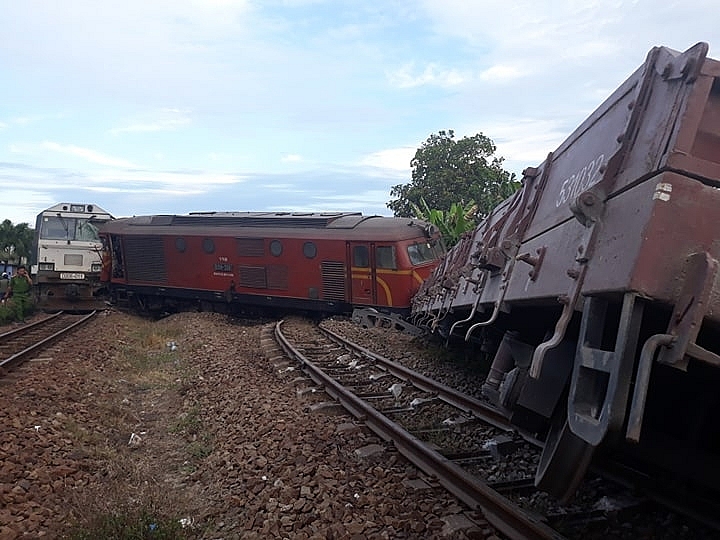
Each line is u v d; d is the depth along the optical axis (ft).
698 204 9.27
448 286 32.42
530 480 18.34
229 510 17.92
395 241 63.52
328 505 16.81
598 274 10.44
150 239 83.87
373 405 29.50
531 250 15.81
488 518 15.60
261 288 73.26
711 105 9.72
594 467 18.21
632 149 11.01
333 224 69.00
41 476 19.43
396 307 63.21
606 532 14.97
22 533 15.66
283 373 36.86
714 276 8.48
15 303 79.20
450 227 82.94
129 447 24.86
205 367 39.73
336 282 67.41
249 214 78.79
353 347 44.73
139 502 17.89
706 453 13.75
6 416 24.72
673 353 8.63
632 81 12.26
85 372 36.47
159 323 74.38
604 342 12.96
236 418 27.02
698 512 15.15
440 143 125.90
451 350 42.75
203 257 78.33
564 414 14.38
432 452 19.60
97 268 85.71
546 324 18.44
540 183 17.72
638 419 8.30
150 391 35.83
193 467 22.33
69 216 86.33
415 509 16.47
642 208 9.62
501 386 19.38
